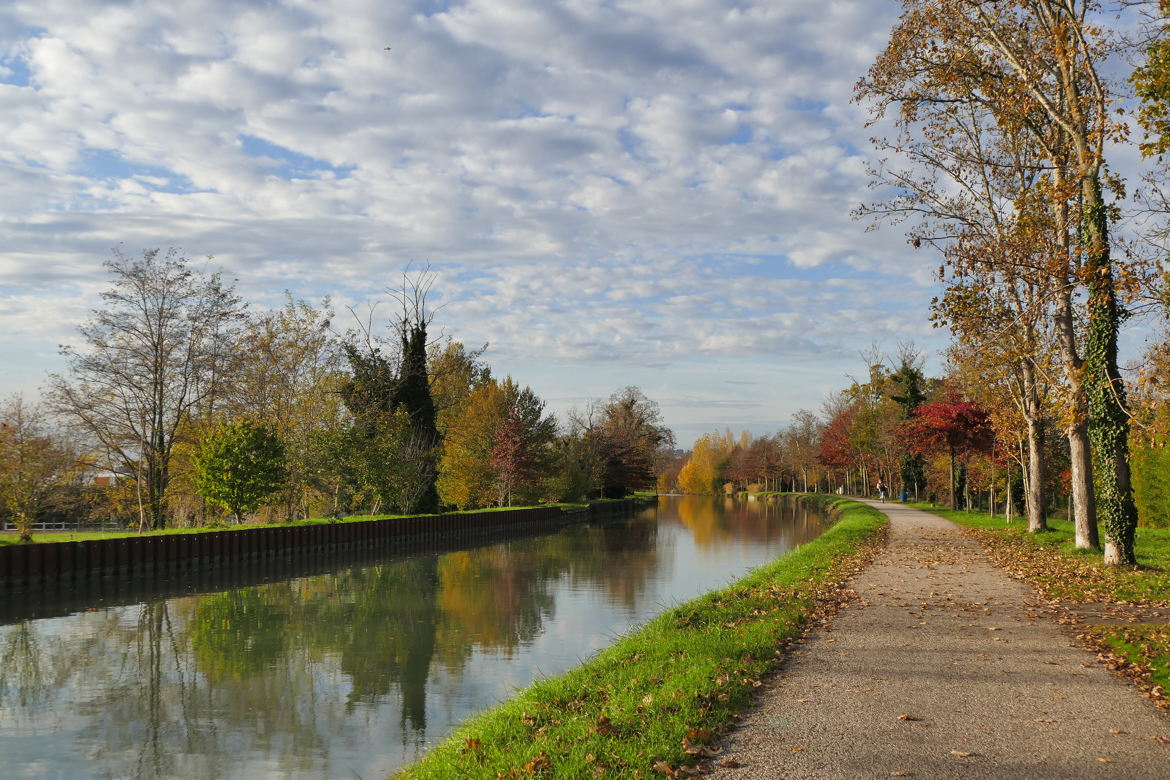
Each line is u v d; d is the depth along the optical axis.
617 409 95.75
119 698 12.40
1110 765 5.80
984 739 6.41
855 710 7.27
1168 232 12.84
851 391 74.38
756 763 5.91
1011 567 18.75
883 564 19.77
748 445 133.12
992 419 29.66
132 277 34.28
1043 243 16.69
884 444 64.06
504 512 49.81
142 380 34.59
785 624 11.32
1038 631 10.91
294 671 13.86
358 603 21.30
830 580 16.61
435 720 11.02
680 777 5.68
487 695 12.20
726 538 42.31
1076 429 20.61
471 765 6.37
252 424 32.62
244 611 20.12
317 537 32.78
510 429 55.34
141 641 16.50
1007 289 16.92
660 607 19.84
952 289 16.70
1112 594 13.74
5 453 33.47
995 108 18.62
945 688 8.02
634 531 49.38
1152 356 18.11
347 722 11.04
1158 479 32.12
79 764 9.62
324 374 40.50
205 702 12.12
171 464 36.81
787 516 63.22
